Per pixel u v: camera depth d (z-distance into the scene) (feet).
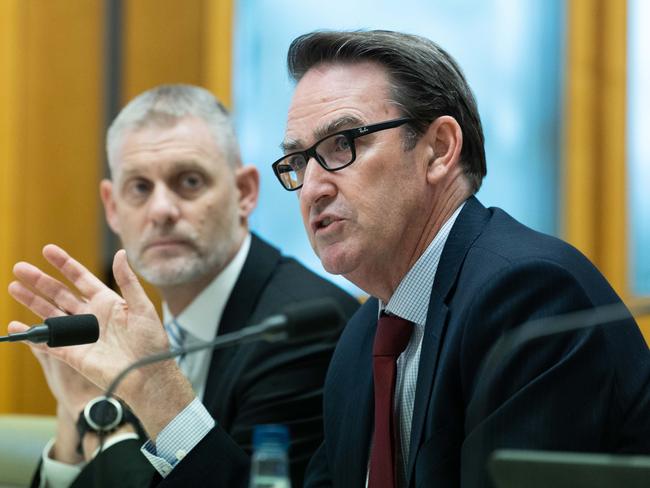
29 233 38.42
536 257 16.07
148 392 19.01
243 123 38.22
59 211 38.55
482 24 39.29
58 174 38.60
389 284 17.94
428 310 17.07
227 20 38.19
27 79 38.63
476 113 18.40
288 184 18.35
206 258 24.89
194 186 25.13
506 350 15.21
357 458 18.35
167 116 25.41
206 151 25.25
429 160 17.74
